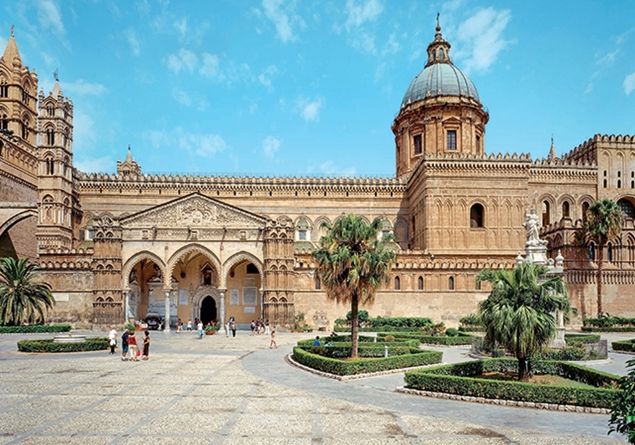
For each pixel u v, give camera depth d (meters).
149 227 70.19
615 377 22.06
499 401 21.12
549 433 16.70
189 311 77.62
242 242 70.75
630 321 65.38
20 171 89.06
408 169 90.56
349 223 36.22
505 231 77.75
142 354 40.88
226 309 77.56
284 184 87.62
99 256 69.00
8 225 80.25
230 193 87.06
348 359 33.50
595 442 15.74
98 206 85.31
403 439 15.95
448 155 78.50
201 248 70.38
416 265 71.25
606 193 87.62
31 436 16.08
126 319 69.19
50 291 66.00
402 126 92.69
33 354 40.44
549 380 25.70
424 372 24.44
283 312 68.69
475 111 88.75
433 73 90.62
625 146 88.94
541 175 86.75
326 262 36.06
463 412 19.69
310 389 24.66
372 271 35.62
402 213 88.75
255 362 35.69
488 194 78.31
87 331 67.00
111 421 18.05
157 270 79.56
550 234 78.12
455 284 71.31
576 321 72.00
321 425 17.59
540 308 24.98
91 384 25.94
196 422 17.92
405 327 64.62
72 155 82.06
